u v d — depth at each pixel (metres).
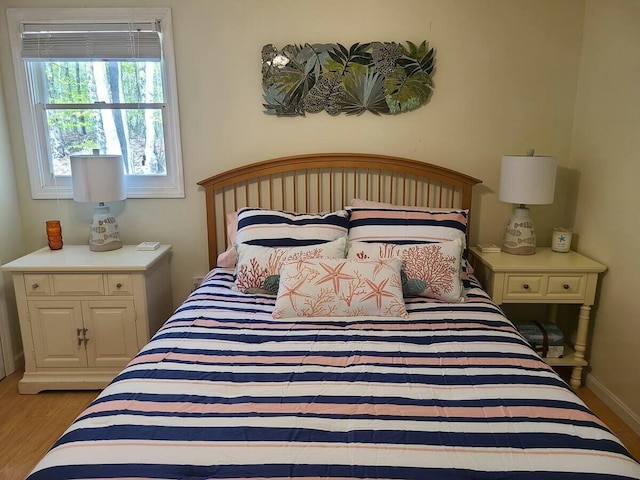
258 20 2.56
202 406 1.28
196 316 1.89
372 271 1.97
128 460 1.08
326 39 2.58
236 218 2.54
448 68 2.60
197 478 1.04
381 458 1.09
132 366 1.51
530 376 1.44
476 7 2.54
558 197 2.78
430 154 2.70
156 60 2.61
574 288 2.39
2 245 2.62
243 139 2.70
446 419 1.22
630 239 2.20
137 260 2.43
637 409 2.15
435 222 2.34
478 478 1.03
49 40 2.58
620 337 2.28
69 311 2.41
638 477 1.05
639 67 2.14
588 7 2.53
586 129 2.55
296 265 1.99
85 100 2.71
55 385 2.46
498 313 1.98
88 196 2.47
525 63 2.60
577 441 1.14
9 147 2.68
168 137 2.74
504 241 2.64
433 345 1.65
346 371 1.47
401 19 2.55
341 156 2.64
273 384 1.39
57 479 1.04
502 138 2.69
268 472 1.05
